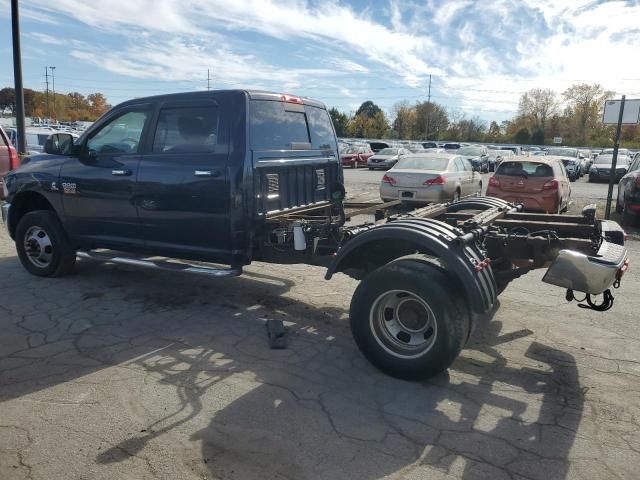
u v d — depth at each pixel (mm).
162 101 5422
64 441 3137
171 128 5367
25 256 6547
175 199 5277
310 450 3125
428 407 3670
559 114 96562
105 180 5703
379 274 4035
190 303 5730
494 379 4125
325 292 6254
